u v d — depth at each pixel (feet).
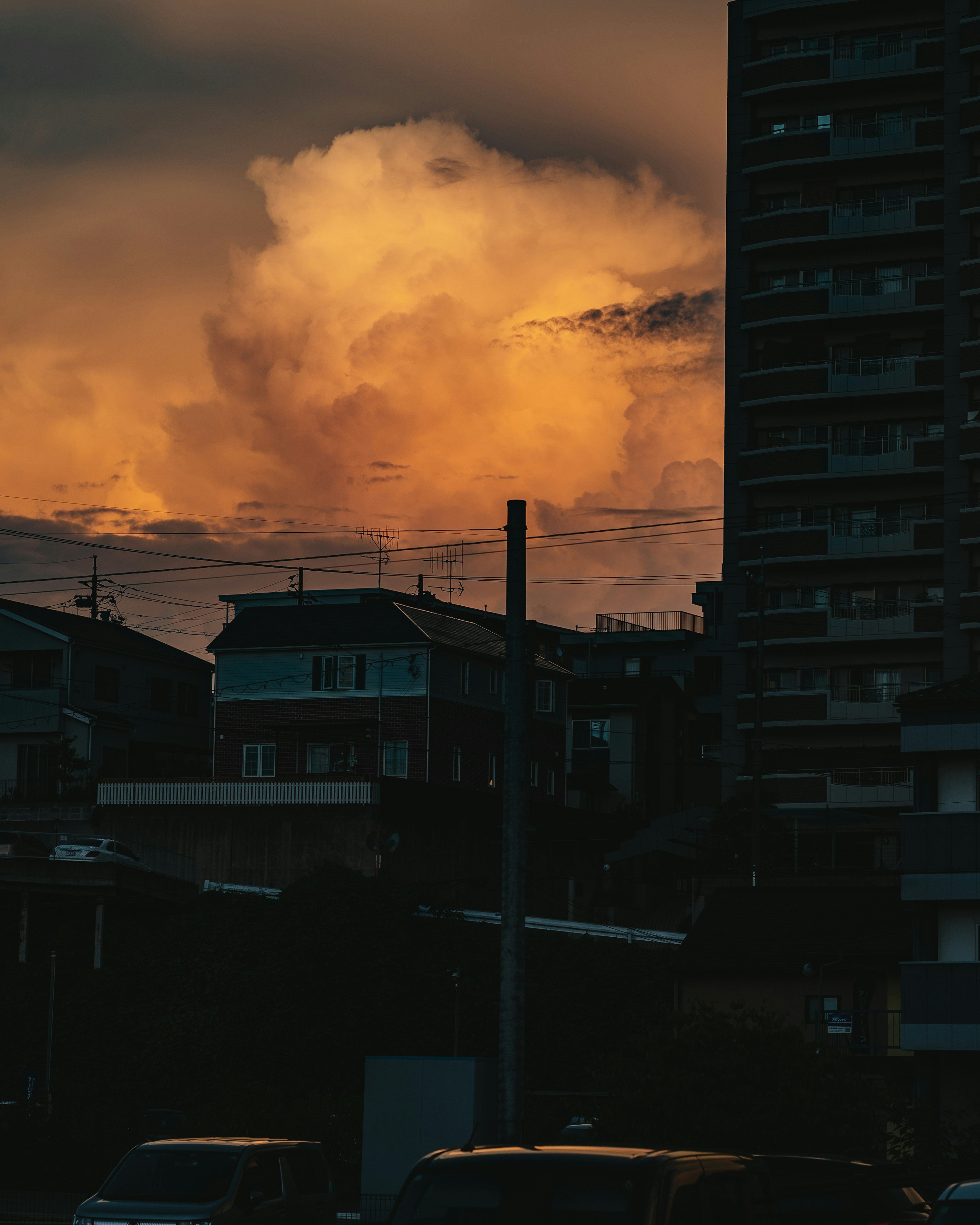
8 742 226.79
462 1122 87.92
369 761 207.51
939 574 204.74
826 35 220.23
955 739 108.68
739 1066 81.35
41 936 166.20
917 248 211.82
